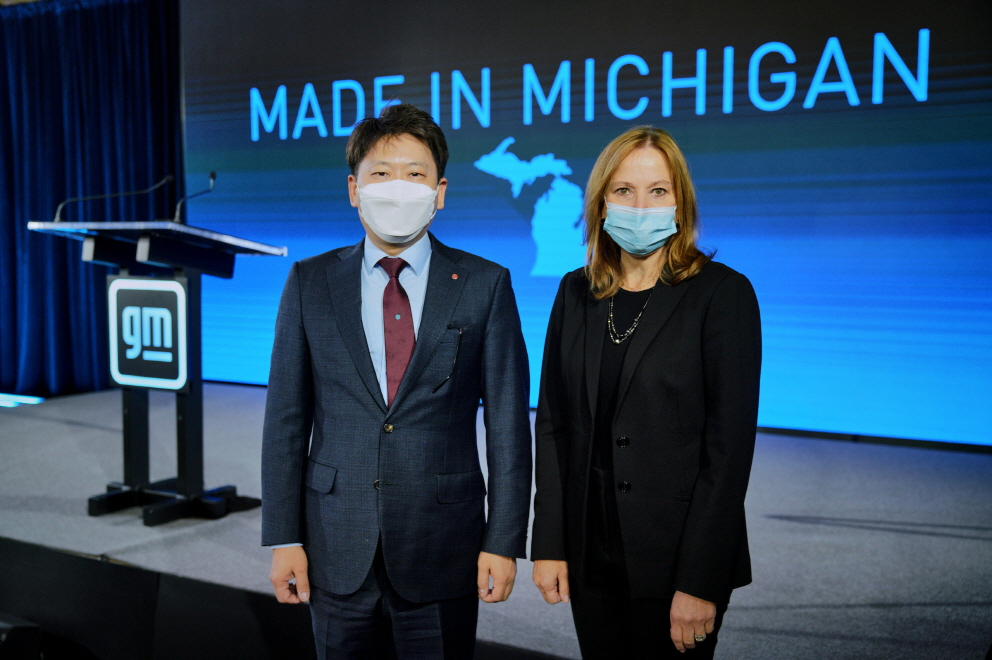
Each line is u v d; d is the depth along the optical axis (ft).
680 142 14.51
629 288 4.02
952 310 13.32
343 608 4.01
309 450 4.32
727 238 14.43
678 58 14.34
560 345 4.09
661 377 3.68
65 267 18.92
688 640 3.55
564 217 15.47
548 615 6.89
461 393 4.09
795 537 8.90
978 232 13.00
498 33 15.48
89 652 7.29
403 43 16.24
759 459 12.69
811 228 13.93
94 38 18.28
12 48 18.80
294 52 17.19
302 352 4.17
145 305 9.18
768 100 13.91
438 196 4.10
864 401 13.99
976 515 9.77
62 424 14.87
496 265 4.30
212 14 17.74
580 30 14.92
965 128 12.85
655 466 3.70
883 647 6.20
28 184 18.93
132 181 18.44
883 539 8.84
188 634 6.78
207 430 14.12
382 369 4.06
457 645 4.18
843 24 13.32
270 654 6.47
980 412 13.32
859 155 13.51
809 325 14.19
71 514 9.37
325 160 17.26
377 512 3.93
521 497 4.09
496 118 15.69
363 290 4.12
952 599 7.16
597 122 15.01
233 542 8.45
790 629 6.53
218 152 18.12
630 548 3.70
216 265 9.36
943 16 12.75
